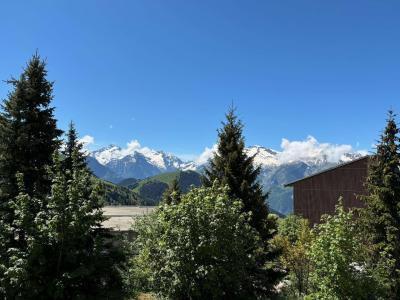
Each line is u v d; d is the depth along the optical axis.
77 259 13.35
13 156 20.12
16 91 20.97
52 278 12.86
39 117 21.09
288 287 21.97
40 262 12.48
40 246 12.52
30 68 21.56
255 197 21.03
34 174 20.20
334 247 14.83
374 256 17.67
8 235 13.33
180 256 14.52
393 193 18.38
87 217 13.61
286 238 22.70
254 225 20.78
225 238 14.92
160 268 15.30
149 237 17.75
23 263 12.03
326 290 15.07
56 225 12.91
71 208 13.32
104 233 16.55
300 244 21.95
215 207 15.16
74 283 13.42
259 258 19.03
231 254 15.25
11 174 19.78
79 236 13.34
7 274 11.85
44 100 21.50
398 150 19.16
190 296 14.55
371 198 19.11
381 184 19.30
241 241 15.39
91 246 14.02
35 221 12.95
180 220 14.78
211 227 14.77
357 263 15.88
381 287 15.33
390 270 17.31
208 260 14.73
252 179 21.53
